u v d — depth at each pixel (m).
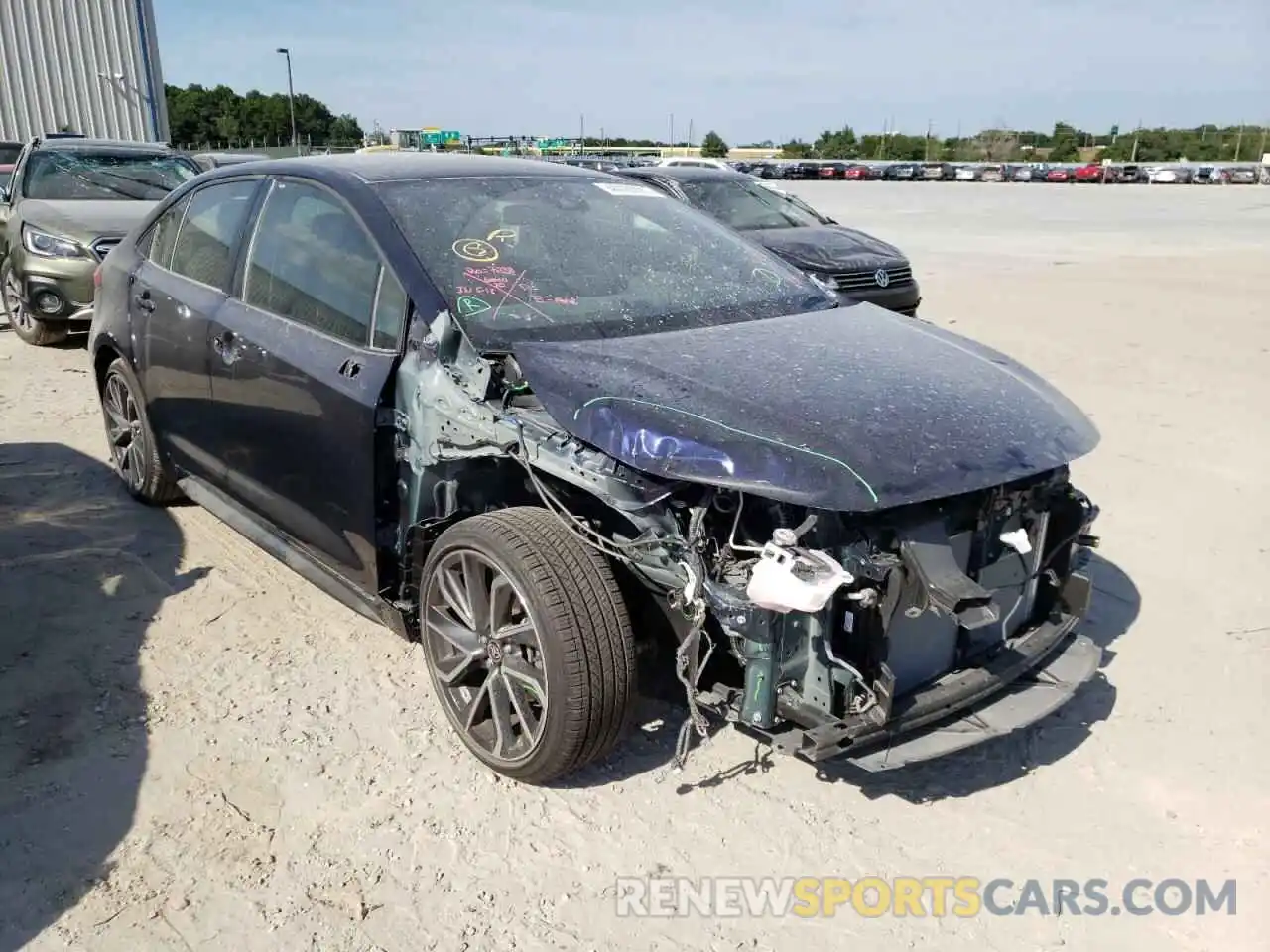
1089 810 3.12
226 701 3.54
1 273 9.57
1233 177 58.59
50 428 6.46
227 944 2.54
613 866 2.84
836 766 3.27
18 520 4.98
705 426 2.77
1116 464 6.24
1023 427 3.03
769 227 10.94
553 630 2.83
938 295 13.21
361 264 3.57
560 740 2.90
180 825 2.94
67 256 8.42
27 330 8.91
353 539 3.55
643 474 2.79
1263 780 3.27
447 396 3.18
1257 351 9.58
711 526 2.82
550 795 3.12
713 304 3.73
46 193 9.40
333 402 3.47
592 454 2.86
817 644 2.69
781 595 2.53
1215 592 4.55
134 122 22.34
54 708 3.45
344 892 2.72
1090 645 3.32
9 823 2.90
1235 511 5.50
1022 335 10.31
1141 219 28.14
